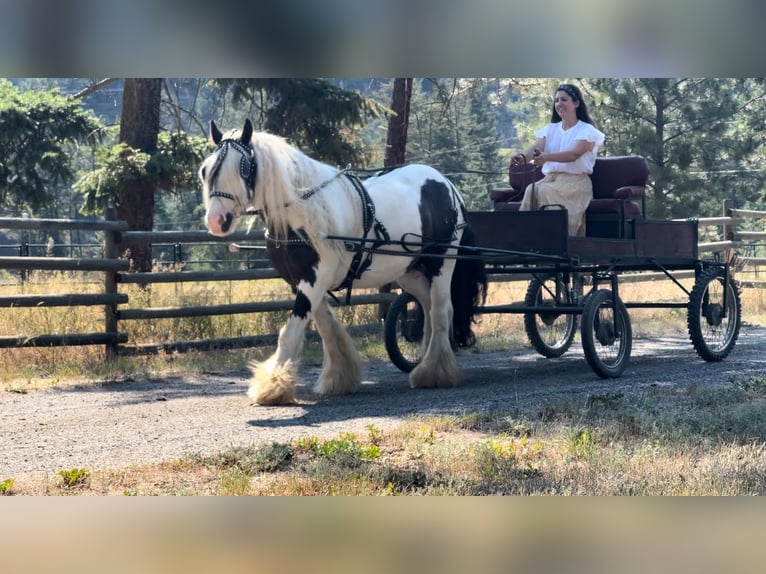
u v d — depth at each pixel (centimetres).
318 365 1109
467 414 733
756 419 688
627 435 650
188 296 1324
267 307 1202
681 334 1430
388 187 875
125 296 1109
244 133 756
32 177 1969
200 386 945
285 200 769
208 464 582
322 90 1864
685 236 1070
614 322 948
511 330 1378
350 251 818
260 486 533
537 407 766
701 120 2680
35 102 1975
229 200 745
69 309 1140
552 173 980
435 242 886
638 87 2694
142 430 705
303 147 1923
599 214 991
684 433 644
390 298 1337
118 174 1583
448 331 920
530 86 2641
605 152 2683
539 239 913
